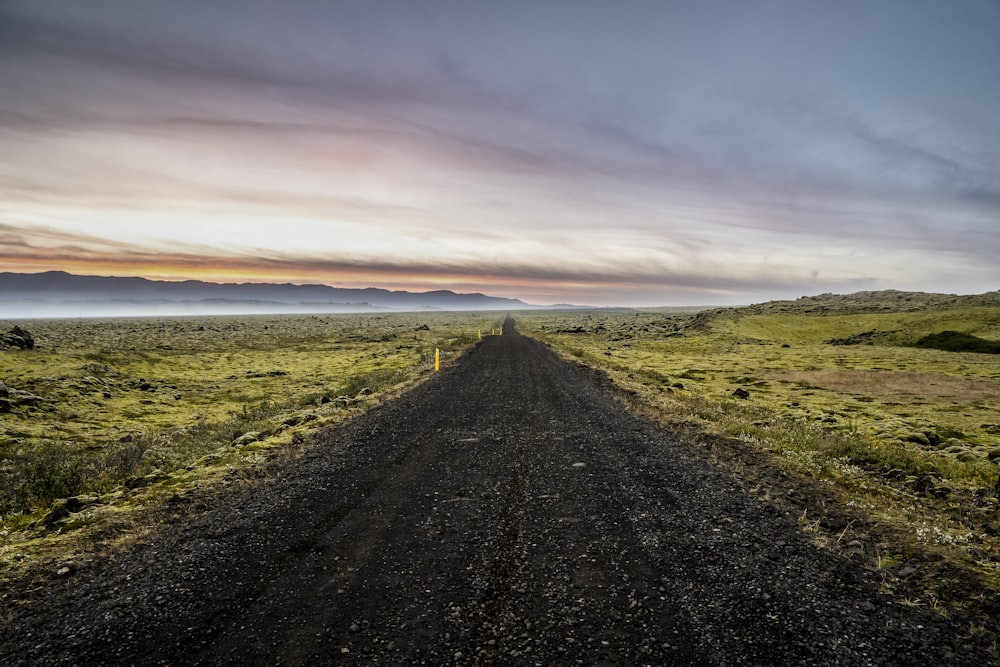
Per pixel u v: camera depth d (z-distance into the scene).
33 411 23.38
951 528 8.77
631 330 123.44
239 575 6.93
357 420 18.16
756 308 168.75
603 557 7.52
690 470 12.19
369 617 5.90
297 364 50.91
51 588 6.57
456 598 6.33
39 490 11.39
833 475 11.69
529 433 16.33
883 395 33.09
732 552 7.69
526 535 8.34
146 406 28.39
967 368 49.03
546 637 5.53
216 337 90.50
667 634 5.58
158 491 10.47
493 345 61.81
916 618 5.92
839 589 6.59
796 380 40.41
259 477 11.53
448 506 9.70
